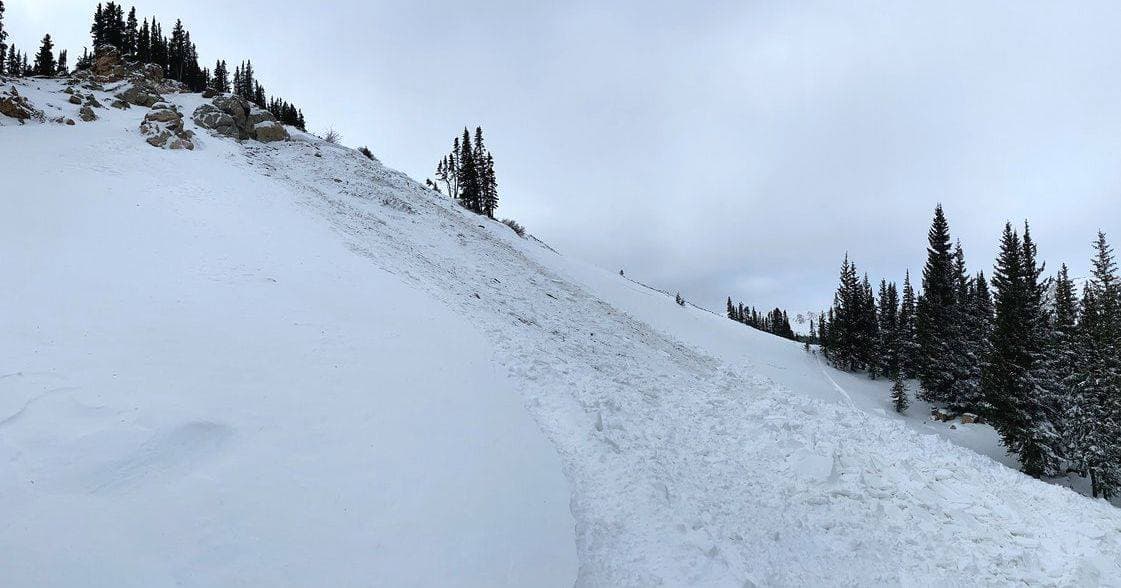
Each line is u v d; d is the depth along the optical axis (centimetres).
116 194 1461
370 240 1938
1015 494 936
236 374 749
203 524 484
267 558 472
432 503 609
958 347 3794
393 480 628
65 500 468
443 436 756
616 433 943
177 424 587
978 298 4169
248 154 2681
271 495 545
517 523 625
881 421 1274
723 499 818
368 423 730
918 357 4512
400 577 498
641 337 2648
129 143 2055
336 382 814
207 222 1422
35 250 1002
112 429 559
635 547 649
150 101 3108
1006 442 2880
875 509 858
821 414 1295
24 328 728
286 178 2442
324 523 532
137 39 6172
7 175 1403
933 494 913
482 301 1795
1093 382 2641
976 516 862
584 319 2383
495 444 782
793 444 1035
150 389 651
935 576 718
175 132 2284
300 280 1230
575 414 976
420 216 2869
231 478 549
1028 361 2919
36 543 418
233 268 1173
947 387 3925
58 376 634
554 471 774
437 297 1530
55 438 532
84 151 1817
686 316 4575
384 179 3262
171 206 1475
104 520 459
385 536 540
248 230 1458
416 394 856
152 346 766
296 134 3562
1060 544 797
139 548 442
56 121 2253
